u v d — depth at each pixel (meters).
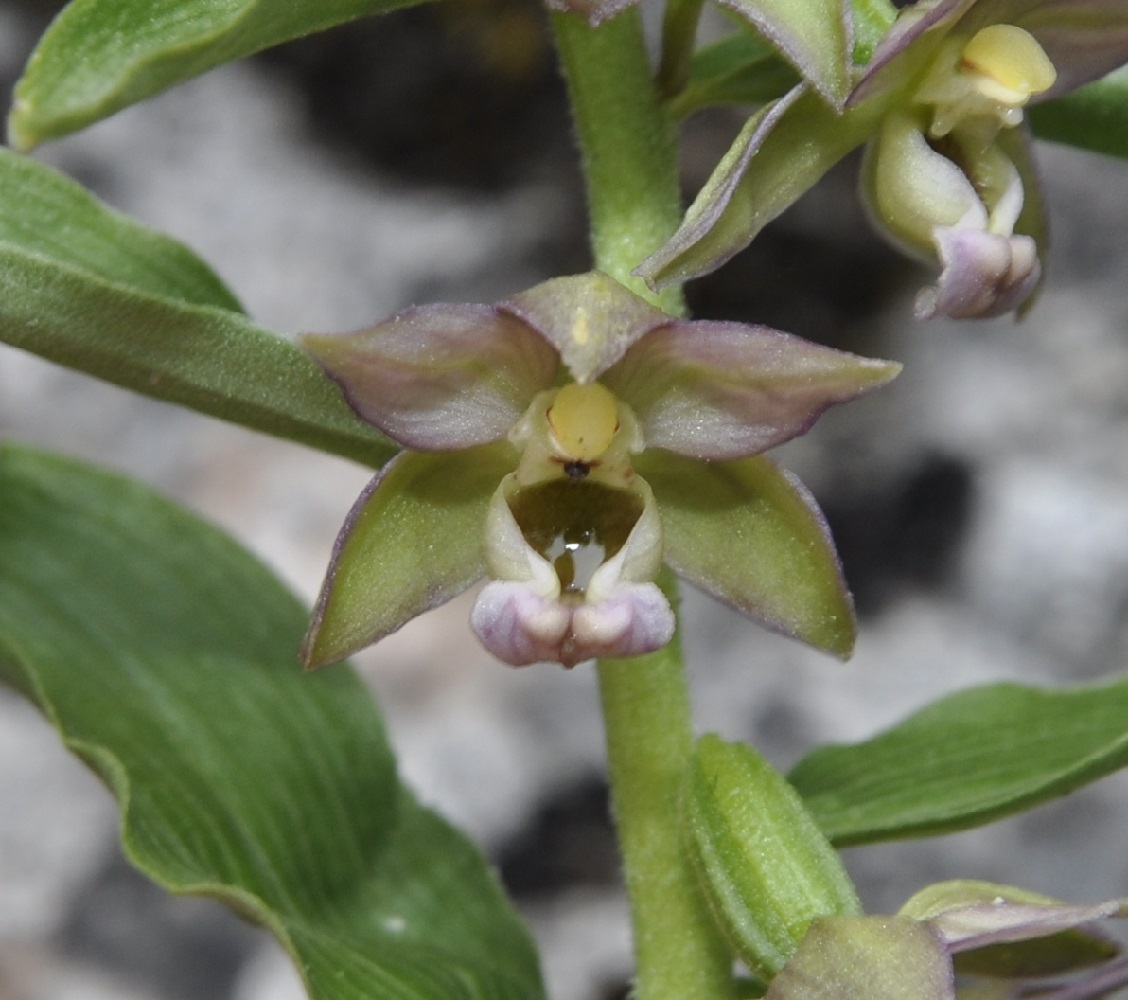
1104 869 0.24
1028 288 0.15
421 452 0.14
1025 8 0.15
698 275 0.14
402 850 0.17
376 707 0.17
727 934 0.14
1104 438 0.24
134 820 0.15
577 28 0.15
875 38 0.15
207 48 0.14
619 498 0.15
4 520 0.17
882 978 0.14
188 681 0.16
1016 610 0.24
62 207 0.15
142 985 0.24
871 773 0.16
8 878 0.24
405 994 0.15
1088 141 0.15
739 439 0.14
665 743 0.15
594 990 0.24
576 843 0.24
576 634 0.14
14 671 0.16
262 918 0.15
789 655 0.24
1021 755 0.16
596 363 0.14
